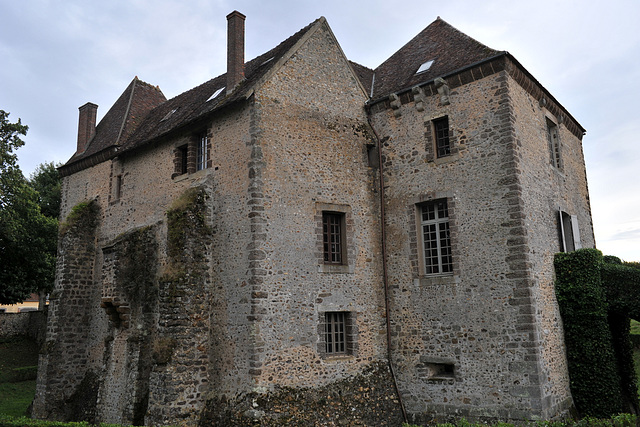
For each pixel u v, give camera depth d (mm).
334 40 13984
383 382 12320
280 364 10859
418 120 13070
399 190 13172
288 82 12523
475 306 11312
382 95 14047
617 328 13359
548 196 12820
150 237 13492
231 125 12227
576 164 15930
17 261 21547
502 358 10727
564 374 11461
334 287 12203
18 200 18484
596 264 11820
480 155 11758
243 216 11422
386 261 13156
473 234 11586
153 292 13094
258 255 10992
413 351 12266
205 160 13148
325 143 12938
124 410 12227
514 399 10422
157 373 10945
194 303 11477
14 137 17828
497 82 11711
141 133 16359
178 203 12195
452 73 12320
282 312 11133
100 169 16984
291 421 10500
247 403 10328
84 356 15688
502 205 11219
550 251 12242
